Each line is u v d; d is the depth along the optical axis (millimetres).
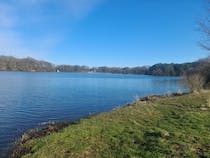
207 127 9195
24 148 9250
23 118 20766
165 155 6898
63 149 7859
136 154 7172
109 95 40438
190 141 7793
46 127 14805
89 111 25031
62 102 30594
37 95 37094
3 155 10898
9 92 39969
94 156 7297
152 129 9391
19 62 159000
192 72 32375
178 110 12805
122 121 10945
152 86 62500
